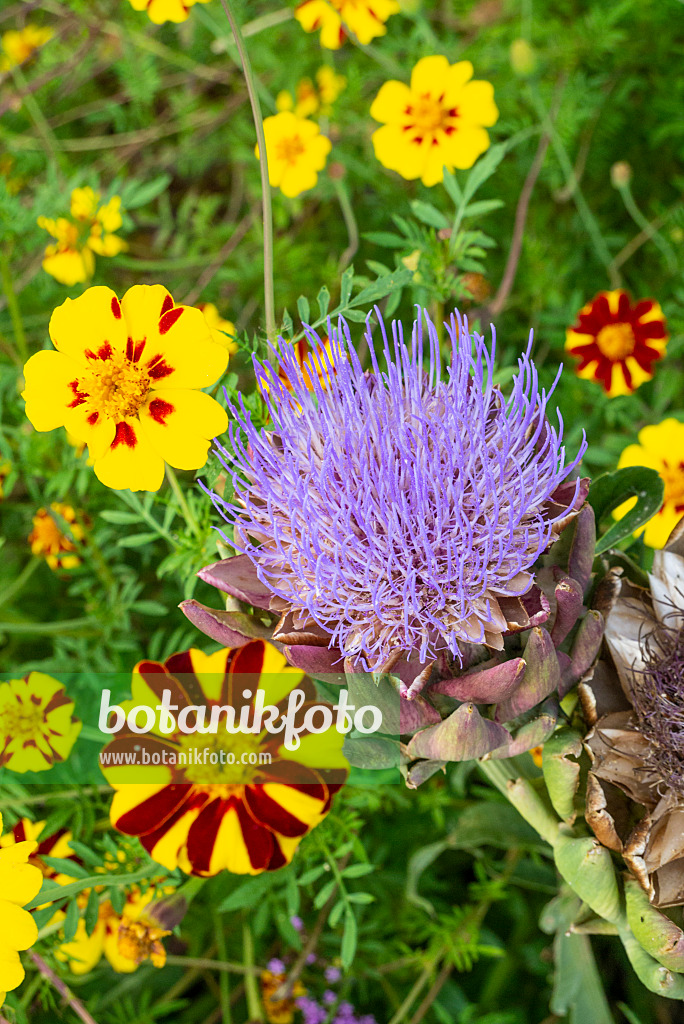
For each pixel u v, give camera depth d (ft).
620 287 2.03
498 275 2.05
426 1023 1.67
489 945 1.71
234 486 1.34
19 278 2.03
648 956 1.32
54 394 1.39
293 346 1.38
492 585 1.31
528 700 1.29
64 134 2.34
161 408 1.38
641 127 2.10
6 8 2.37
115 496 1.82
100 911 1.58
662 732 1.32
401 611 1.32
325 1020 1.61
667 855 1.31
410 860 1.67
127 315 1.38
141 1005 1.62
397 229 2.07
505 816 1.58
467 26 2.10
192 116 2.20
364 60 2.11
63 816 1.53
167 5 1.55
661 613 1.37
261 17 2.18
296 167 1.77
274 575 1.33
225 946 1.69
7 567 1.92
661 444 1.63
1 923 1.34
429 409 1.37
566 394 1.89
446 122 1.67
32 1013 1.63
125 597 1.75
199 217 2.10
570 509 1.30
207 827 1.44
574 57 2.01
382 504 1.32
